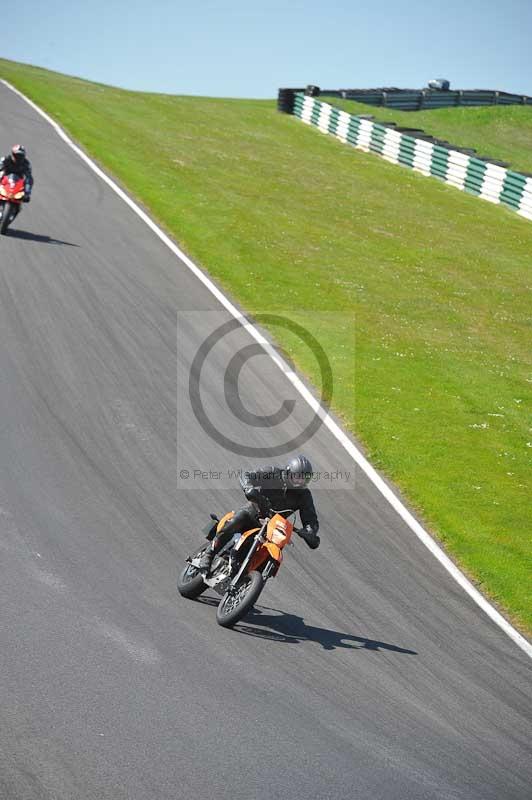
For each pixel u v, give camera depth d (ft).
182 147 412.36
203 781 67.15
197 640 91.25
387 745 79.30
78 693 75.61
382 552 126.62
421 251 325.01
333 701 85.30
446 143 463.83
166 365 177.58
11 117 387.55
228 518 101.81
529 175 409.69
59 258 229.45
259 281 251.19
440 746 81.82
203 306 219.00
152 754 69.10
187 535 117.60
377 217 359.66
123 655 84.12
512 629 113.39
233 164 399.85
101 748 68.39
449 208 395.75
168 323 201.67
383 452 160.97
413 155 460.55
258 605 104.32
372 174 436.76
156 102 533.14
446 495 149.69
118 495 124.06
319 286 260.01
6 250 225.56
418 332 239.50
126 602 96.12
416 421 178.70
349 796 69.56
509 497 153.69
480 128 594.24
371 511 138.62
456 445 171.12
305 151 463.01
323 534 127.65
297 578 113.91
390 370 204.74
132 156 369.30
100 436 141.69
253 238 293.84
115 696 76.43
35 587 94.27
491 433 180.75
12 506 113.19
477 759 81.25
